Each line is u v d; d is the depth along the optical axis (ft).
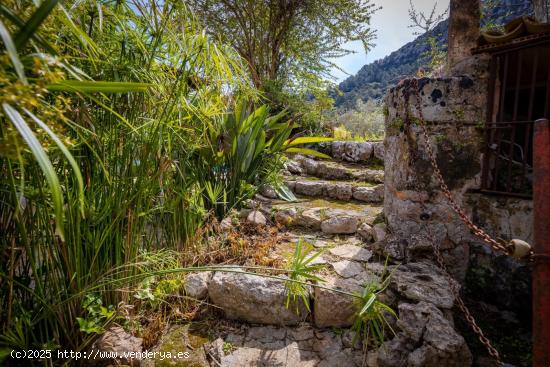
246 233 8.54
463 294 6.22
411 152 6.86
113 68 4.30
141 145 4.95
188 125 6.65
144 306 5.63
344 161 15.40
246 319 5.63
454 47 7.88
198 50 4.91
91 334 4.66
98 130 4.28
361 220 8.96
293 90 23.36
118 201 4.68
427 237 6.68
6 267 3.94
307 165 14.60
